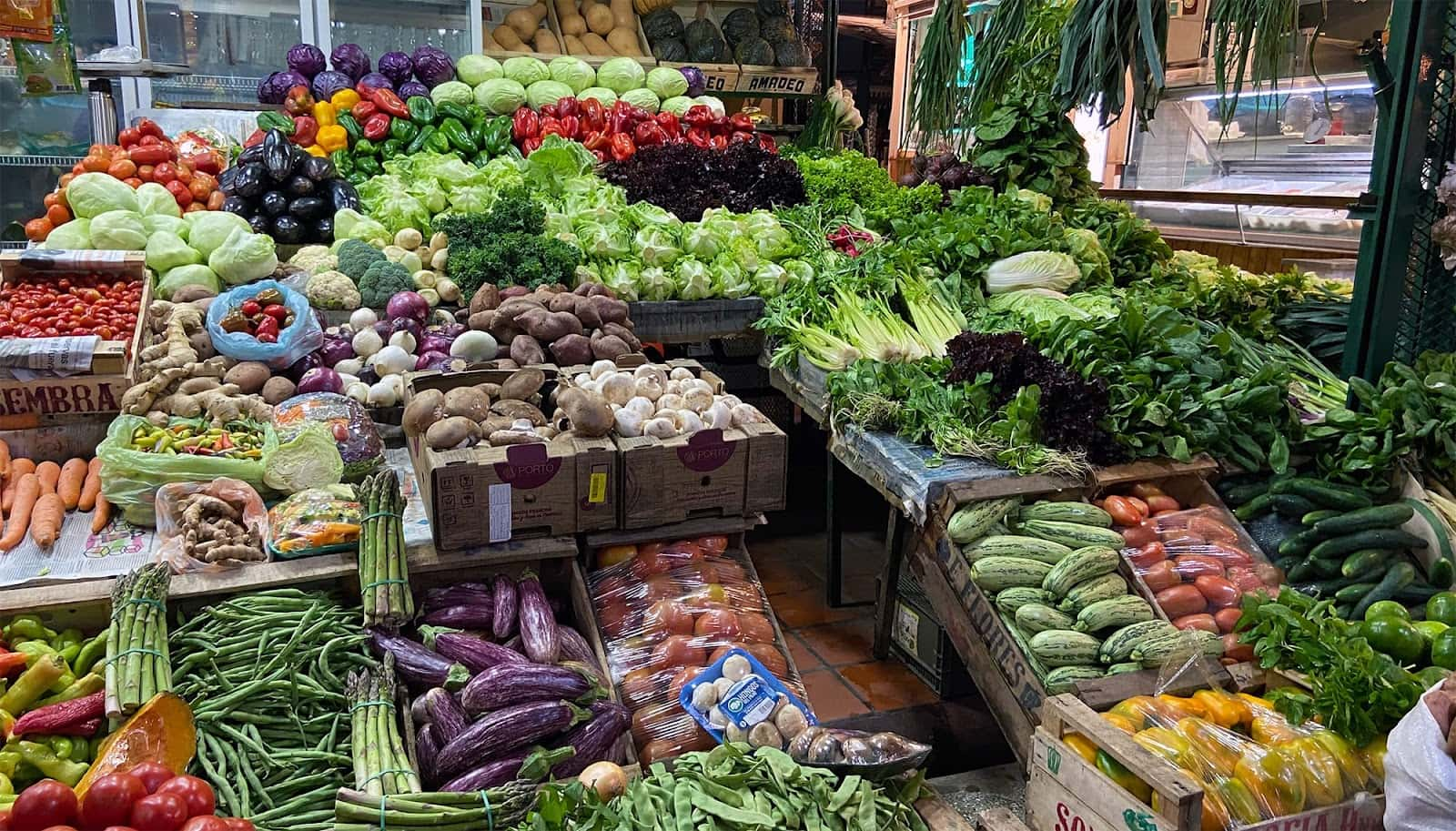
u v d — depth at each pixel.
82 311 3.88
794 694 3.02
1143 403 3.55
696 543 3.38
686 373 3.70
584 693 2.73
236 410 3.60
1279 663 2.94
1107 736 2.53
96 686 2.53
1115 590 3.10
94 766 2.24
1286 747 2.61
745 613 3.21
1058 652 2.95
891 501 3.55
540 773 2.51
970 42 5.84
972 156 6.52
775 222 5.52
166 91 7.84
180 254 4.53
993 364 3.68
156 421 3.51
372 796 2.28
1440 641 2.89
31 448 3.59
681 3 8.91
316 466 3.37
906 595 4.18
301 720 2.58
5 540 3.05
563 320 4.01
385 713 2.56
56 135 7.55
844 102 8.70
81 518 3.28
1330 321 4.75
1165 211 8.12
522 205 5.05
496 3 8.59
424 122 6.80
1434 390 3.80
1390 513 3.43
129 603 2.66
